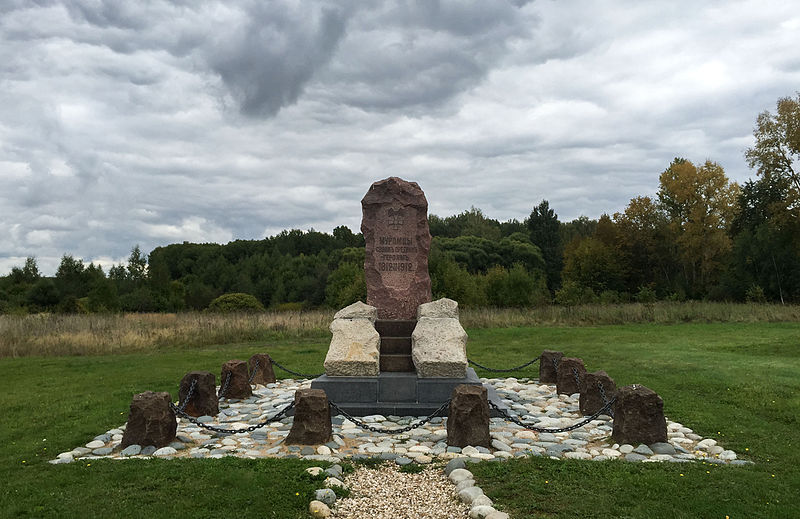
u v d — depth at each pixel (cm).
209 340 2144
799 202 3844
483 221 6988
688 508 573
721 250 4922
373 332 1116
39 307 3906
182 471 673
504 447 791
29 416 1006
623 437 812
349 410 1008
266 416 1013
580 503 587
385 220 1223
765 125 3934
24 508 572
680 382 1265
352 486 643
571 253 5503
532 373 1494
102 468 690
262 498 595
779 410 1004
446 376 1046
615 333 2267
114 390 1255
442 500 609
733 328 2364
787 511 565
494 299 3578
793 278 3803
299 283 5216
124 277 5553
